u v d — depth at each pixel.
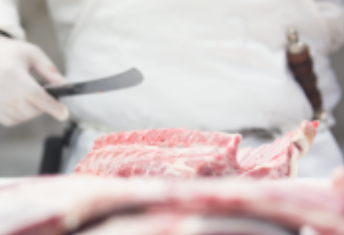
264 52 0.91
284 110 0.94
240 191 0.22
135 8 0.93
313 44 0.96
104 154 0.52
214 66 0.93
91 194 0.22
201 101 0.95
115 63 0.99
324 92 1.02
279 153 0.46
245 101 0.93
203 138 0.47
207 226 0.21
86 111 1.06
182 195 0.22
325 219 0.21
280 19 0.90
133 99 0.99
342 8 0.97
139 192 0.22
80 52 1.03
